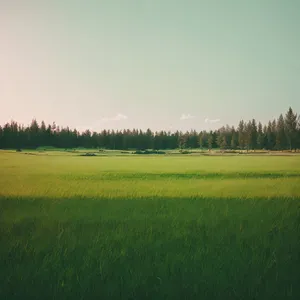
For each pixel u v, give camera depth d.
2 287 5.29
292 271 5.76
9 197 13.27
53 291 5.16
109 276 5.57
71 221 9.09
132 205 11.61
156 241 7.20
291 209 10.83
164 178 23.39
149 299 4.95
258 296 5.02
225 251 6.62
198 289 5.18
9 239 7.49
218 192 15.01
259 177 24.11
